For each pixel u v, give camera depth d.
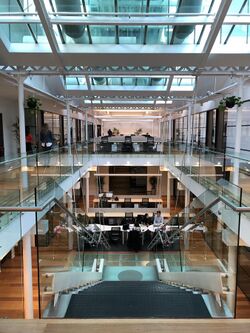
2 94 9.91
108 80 12.55
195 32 6.89
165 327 1.53
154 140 14.67
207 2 5.87
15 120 11.95
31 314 4.95
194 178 9.00
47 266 4.75
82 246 8.16
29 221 4.84
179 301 4.04
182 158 10.62
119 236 11.38
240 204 4.06
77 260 7.07
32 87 8.67
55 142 11.71
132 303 3.93
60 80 11.42
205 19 5.97
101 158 13.39
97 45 7.06
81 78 12.33
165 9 6.22
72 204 9.33
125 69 7.97
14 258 5.37
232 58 6.95
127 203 16.58
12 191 5.16
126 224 12.12
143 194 18.64
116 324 1.56
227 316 3.79
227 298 4.08
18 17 5.80
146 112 23.05
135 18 6.03
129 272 7.39
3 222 4.08
